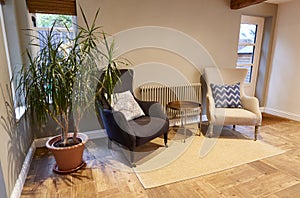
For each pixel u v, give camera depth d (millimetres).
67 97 1870
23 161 2094
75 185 1943
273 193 1857
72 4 2582
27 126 2365
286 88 3994
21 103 2195
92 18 2689
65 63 1848
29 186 1917
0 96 1601
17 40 2271
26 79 1909
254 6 3760
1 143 1529
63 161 2086
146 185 1952
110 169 2215
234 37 3699
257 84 4488
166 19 3119
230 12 3553
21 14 2348
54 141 2197
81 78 1896
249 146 2781
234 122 2918
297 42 3732
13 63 2285
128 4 2842
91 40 2029
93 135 2980
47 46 1906
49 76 1774
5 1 2164
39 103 1827
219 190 1891
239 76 3412
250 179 2059
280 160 2426
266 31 4180
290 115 3973
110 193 1839
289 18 3814
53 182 1979
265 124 3664
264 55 4273
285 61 3961
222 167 2270
